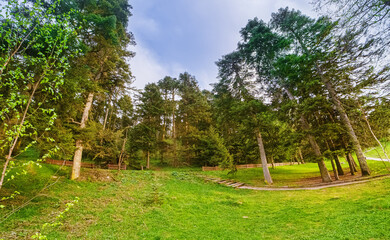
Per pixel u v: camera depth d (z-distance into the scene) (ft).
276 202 34.12
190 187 49.83
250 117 58.54
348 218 19.98
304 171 85.81
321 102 43.57
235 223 25.13
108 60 53.57
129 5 59.06
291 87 53.26
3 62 10.82
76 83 29.53
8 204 25.04
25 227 19.79
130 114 100.99
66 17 12.54
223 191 48.83
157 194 34.55
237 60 67.41
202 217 27.73
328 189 37.86
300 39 46.42
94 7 44.68
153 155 103.71
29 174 39.55
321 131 44.98
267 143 68.03
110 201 32.40
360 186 34.42
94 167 68.18
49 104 27.07
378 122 41.24
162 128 108.17
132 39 61.82
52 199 29.76
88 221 23.21
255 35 55.36
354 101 32.45
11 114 16.79
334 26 19.16
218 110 72.49
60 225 21.31
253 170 88.53
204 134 104.42
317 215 23.43
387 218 17.70
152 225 23.86
